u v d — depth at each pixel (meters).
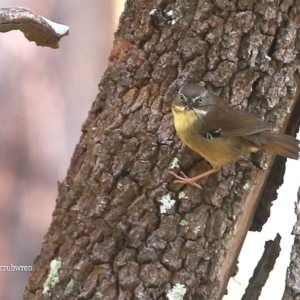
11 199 13.92
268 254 8.46
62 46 14.41
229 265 7.86
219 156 7.27
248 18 7.23
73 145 14.42
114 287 7.29
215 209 7.35
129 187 7.37
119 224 7.38
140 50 7.61
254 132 7.13
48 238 7.86
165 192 7.30
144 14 7.58
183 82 7.34
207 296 7.30
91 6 14.63
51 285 7.62
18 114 14.05
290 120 8.23
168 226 7.25
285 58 7.36
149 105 7.50
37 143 14.14
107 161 7.51
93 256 7.42
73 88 14.54
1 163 13.93
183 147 7.38
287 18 7.38
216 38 7.29
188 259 7.22
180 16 7.38
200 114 7.17
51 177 14.20
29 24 7.31
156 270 7.20
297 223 7.72
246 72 7.35
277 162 8.35
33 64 14.15
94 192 7.54
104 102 7.86
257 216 8.46
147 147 7.38
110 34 14.83
